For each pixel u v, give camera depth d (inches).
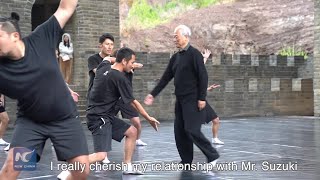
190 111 346.3
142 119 837.8
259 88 978.7
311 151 457.7
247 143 521.0
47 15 914.7
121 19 1670.8
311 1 1569.9
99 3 846.5
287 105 1008.2
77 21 831.7
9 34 182.5
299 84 1017.5
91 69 366.9
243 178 324.8
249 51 1563.7
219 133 628.7
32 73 187.6
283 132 643.5
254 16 1622.8
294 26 1536.7
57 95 193.8
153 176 333.1
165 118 872.3
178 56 351.6
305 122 808.3
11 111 725.3
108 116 314.3
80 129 202.4
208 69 925.8
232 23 1608.0
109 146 312.3
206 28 1600.6
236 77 968.9
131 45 1569.9
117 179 323.0
